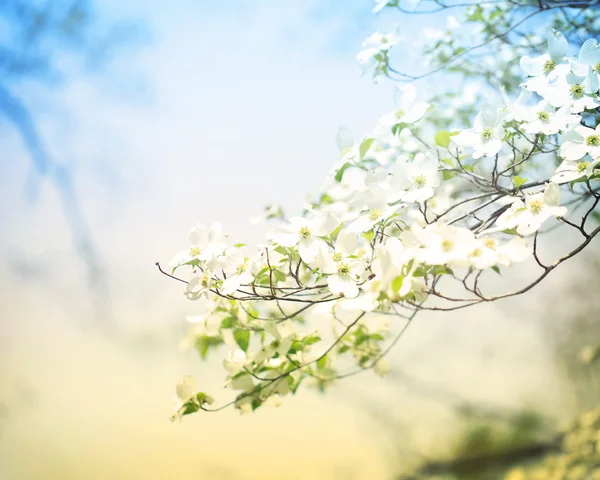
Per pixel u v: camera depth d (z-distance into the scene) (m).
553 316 3.10
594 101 1.92
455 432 3.05
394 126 2.03
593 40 1.91
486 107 1.97
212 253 1.95
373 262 1.85
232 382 2.06
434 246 1.82
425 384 3.07
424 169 1.95
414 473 3.00
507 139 1.99
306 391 3.04
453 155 2.01
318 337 2.05
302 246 1.94
